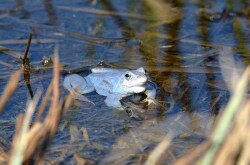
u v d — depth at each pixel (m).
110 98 11.18
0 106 7.27
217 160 6.34
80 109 10.73
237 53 12.90
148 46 13.38
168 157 8.92
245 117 6.15
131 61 12.66
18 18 14.67
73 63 12.55
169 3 15.52
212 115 10.41
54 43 13.50
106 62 12.61
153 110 10.73
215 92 11.27
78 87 11.31
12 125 10.02
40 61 12.58
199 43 13.44
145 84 11.55
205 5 15.34
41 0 15.68
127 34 13.99
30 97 11.11
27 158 7.08
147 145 9.41
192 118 10.37
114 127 10.09
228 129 7.12
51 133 7.21
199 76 11.93
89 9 15.16
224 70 12.07
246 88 10.92
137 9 15.28
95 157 9.06
